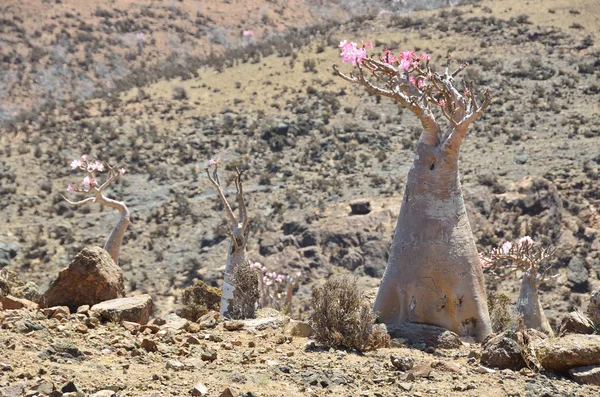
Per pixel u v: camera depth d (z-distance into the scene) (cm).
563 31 10544
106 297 1216
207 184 7769
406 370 935
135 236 6894
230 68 10975
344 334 1039
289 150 8431
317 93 9562
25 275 6266
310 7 16062
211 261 6303
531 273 2362
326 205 6862
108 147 8862
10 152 8950
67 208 7538
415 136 8225
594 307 1160
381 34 11119
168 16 15162
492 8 11494
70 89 12825
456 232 1310
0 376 796
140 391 791
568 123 8106
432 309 1290
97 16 14888
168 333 1035
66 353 896
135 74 12556
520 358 964
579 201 6525
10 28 14088
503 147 7612
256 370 892
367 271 5888
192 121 9388
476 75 9331
